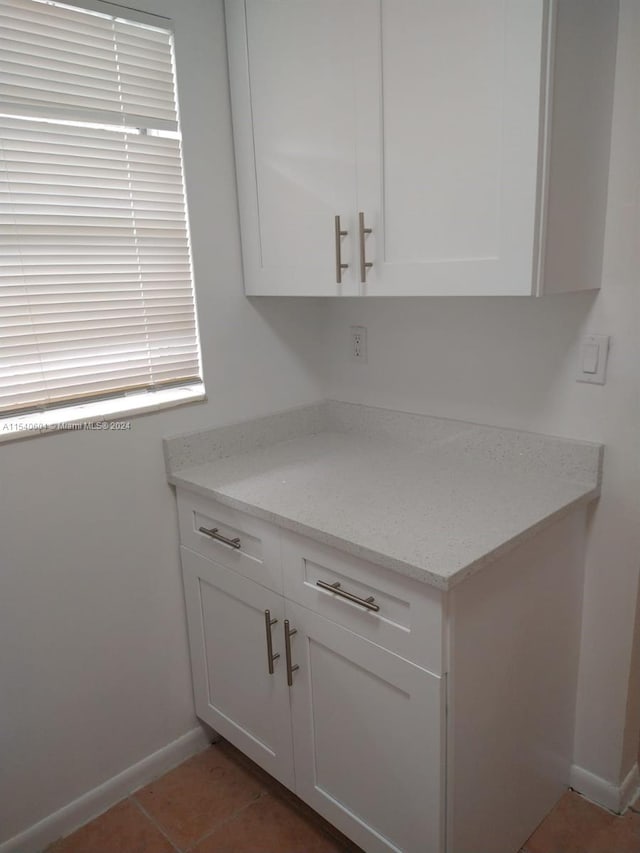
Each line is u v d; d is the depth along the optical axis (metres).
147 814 1.76
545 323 1.56
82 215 1.53
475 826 1.40
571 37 1.19
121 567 1.73
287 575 1.49
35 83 1.42
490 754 1.40
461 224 1.31
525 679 1.47
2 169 1.40
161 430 1.75
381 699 1.34
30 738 1.63
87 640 1.70
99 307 1.60
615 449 1.50
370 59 1.38
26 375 1.51
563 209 1.26
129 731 1.82
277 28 1.56
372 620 1.31
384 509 1.45
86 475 1.63
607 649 1.62
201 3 1.65
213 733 2.02
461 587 1.20
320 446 1.98
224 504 1.59
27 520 1.54
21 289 1.46
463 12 1.22
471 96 1.24
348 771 1.47
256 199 1.74
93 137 1.52
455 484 1.60
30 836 1.65
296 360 2.05
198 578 1.79
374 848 1.45
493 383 1.70
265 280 1.78
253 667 1.68
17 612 1.56
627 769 1.70
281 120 1.61
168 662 1.88
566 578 1.54
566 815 1.69
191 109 1.67
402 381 1.92
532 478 1.61
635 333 1.42
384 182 1.42
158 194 1.66
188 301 1.76
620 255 1.41
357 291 1.54
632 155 1.36
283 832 1.69
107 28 1.50
